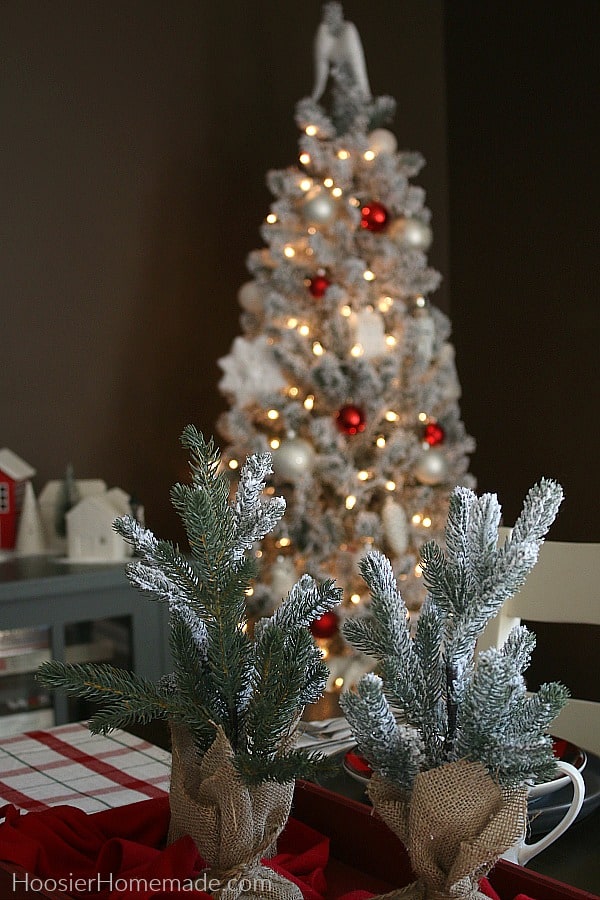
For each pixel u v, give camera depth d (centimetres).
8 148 313
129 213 334
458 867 59
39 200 318
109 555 281
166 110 340
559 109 341
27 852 72
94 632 260
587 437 332
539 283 349
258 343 290
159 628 271
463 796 59
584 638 328
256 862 66
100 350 329
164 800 82
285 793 68
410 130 386
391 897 62
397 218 309
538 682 339
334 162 295
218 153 350
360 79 314
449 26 388
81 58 325
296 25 364
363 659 283
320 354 291
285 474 278
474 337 374
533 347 350
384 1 382
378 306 303
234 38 352
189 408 346
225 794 64
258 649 65
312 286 290
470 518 65
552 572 161
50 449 320
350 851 81
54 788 109
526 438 352
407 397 302
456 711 63
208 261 349
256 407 295
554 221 343
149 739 130
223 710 68
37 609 250
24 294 316
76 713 252
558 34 341
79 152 325
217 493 68
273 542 292
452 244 385
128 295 334
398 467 300
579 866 87
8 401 313
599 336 328
